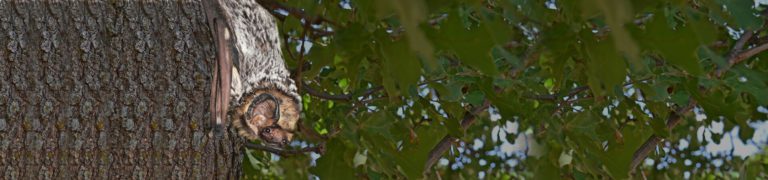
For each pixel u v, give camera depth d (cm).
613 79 237
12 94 255
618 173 393
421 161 366
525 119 419
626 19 153
